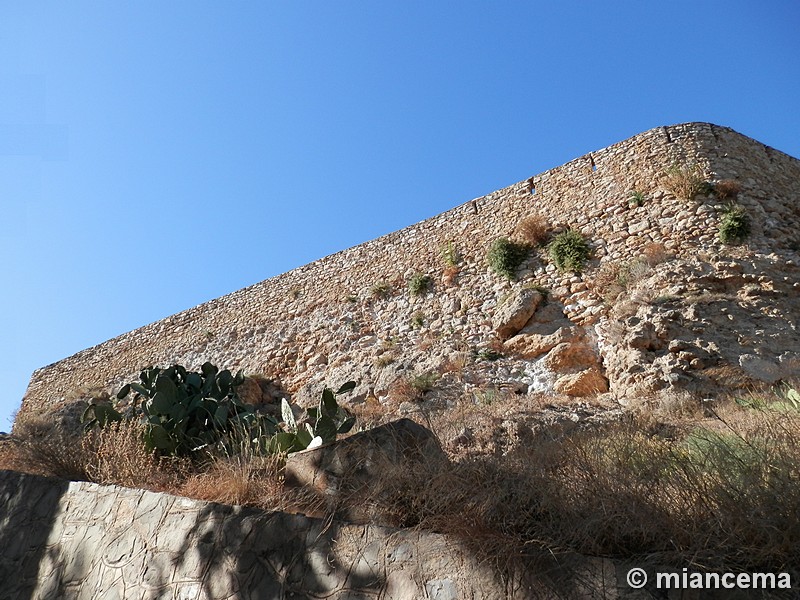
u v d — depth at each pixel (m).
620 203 15.93
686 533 3.26
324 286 20.61
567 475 4.00
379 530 4.06
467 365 14.55
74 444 7.51
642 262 14.12
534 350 14.07
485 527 3.71
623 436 4.74
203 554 4.76
